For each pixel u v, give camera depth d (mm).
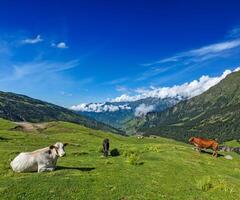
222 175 37062
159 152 47219
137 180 28938
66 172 29656
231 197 27688
